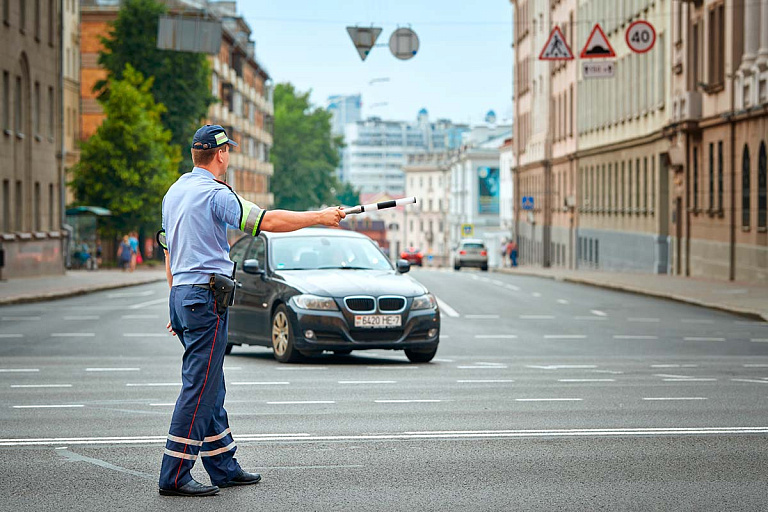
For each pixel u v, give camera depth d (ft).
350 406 60.18
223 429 39.58
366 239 94.53
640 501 37.47
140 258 390.01
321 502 37.27
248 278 91.50
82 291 201.67
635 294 197.77
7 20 241.35
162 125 402.52
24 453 45.96
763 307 150.71
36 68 264.72
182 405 38.17
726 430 51.96
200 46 200.64
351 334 83.46
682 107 250.57
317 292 84.07
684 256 260.42
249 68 653.71
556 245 449.48
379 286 84.94
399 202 38.70
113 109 375.04
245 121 627.87
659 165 286.66
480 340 109.19
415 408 59.47
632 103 320.29
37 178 264.93
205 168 39.34
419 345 84.79
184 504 36.96
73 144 419.33
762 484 40.19
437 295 190.60
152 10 398.42
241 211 38.27
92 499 37.68
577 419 55.47
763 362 87.25
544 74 468.75
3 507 36.45
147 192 374.43
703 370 80.38
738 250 220.64
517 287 223.10
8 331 117.08
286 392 66.44
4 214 243.81
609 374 77.41
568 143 424.05
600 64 208.74
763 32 203.62
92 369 80.07
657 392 66.59
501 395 65.10
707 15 238.68
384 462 44.19
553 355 94.12
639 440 49.24
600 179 367.66
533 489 39.32
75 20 422.82
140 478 41.11
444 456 45.47
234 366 82.94
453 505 36.86
